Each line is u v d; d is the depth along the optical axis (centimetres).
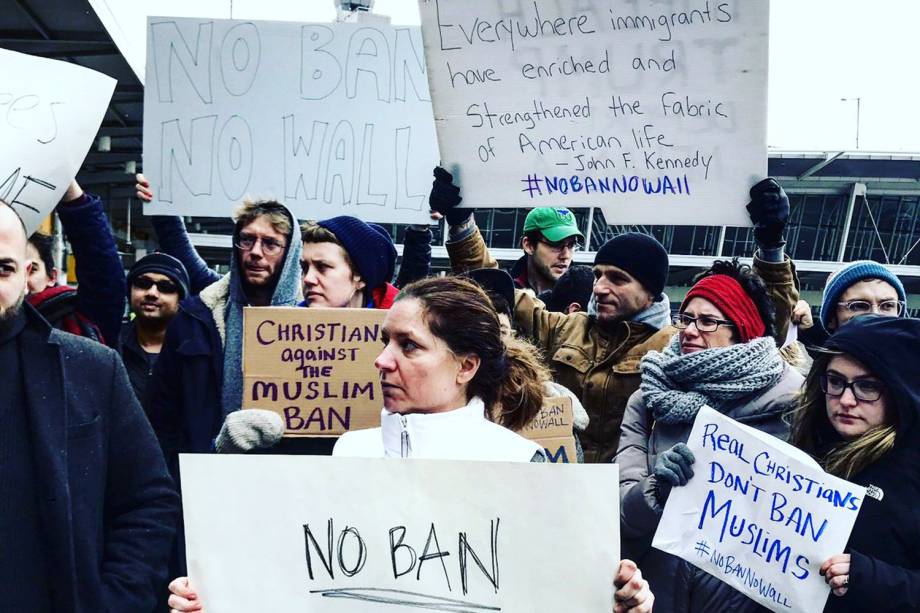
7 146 285
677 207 343
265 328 332
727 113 339
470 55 351
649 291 389
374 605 223
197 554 224
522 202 351
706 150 341
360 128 446
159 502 250
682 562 310
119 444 246
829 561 265
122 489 247
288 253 366
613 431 383
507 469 225
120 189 1576
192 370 355
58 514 223
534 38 348
